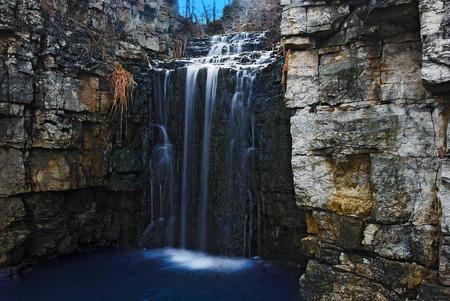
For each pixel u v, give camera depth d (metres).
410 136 4.40
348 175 4.87
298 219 7.59
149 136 9.62
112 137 8.89
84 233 8.78
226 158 8.76
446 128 4.16
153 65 10.23
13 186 7.25
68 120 8.02
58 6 7.89
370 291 4.68
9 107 7.06
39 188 7.65
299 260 7.72
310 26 4.96
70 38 8.06
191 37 13.20
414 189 4.37
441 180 4.03
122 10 9.46
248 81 8.54
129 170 9.08
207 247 8.92
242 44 11.71
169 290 7.07
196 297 6.79
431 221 4.26
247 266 8.05
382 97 4.61
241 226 8.51
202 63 10.30
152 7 10.54
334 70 4.94
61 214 8.26
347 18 4.78
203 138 9.09
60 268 8.05
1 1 6.85
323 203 5.02
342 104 4.90
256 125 8.34
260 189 8.23
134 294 6.95
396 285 4.46
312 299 5.14
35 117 7.51
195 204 9.12
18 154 7.32
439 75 3.84
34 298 6.79
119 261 8.50
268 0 13.74
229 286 7.19
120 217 9.36
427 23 3.89
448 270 3.97
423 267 4.30
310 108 5.13
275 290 6.99
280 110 7.81
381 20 4.44
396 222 4.48
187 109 9.33
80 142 8.28
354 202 4.78
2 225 7.20
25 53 7.25
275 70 8.06
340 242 4.91
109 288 7.18
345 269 4.89
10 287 7.12
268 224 8.14
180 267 8.13
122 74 8.88
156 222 9.55
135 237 9.45
